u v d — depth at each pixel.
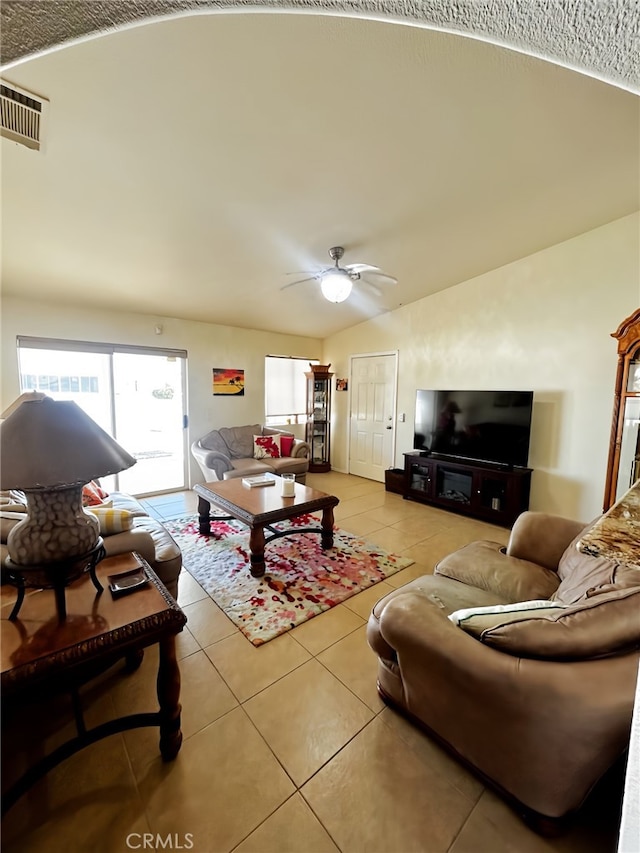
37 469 1.10
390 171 2.26
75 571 1.24
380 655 1.55
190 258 3.17
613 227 3.11
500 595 1.76
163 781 1.26
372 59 1.51
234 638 1.99
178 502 4.39
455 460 4.12
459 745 1.26
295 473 4.88
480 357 4.13
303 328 5.64
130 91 1.59
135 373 4.82
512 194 2.59
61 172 2.06
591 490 3.39
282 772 1.29
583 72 0.74
